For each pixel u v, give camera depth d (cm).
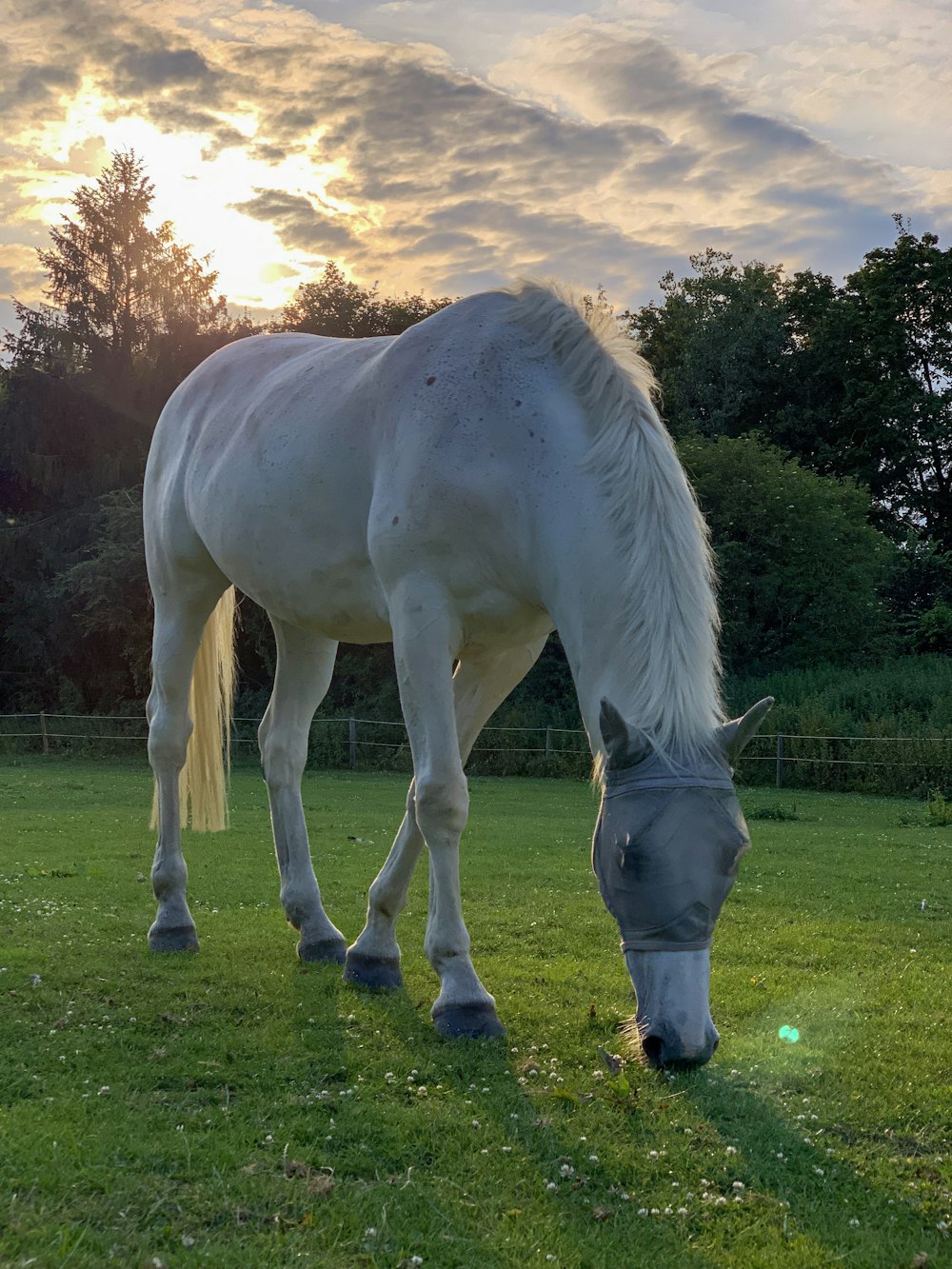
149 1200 282
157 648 613
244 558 532
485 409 427
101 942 570
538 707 2309
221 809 623
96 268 3234
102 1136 317
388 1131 329
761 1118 350
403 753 2211
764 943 622
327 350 547
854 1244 275
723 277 3666
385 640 539
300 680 589
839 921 705
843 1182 309
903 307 3472
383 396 462
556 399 422
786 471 2633
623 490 388
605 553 386
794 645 2539
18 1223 264
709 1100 362
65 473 3130
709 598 379
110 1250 256
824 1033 441
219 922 650
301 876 562
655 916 338
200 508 565
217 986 492
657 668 362
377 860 950
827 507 2633
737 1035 437
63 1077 367
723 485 2580
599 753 378
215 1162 304
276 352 596
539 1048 412
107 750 2491
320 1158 310
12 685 3184
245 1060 394
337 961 544
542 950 590
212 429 577
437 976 521
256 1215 279
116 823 1212
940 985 525
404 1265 257
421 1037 423
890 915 735
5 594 3173
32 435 3098
